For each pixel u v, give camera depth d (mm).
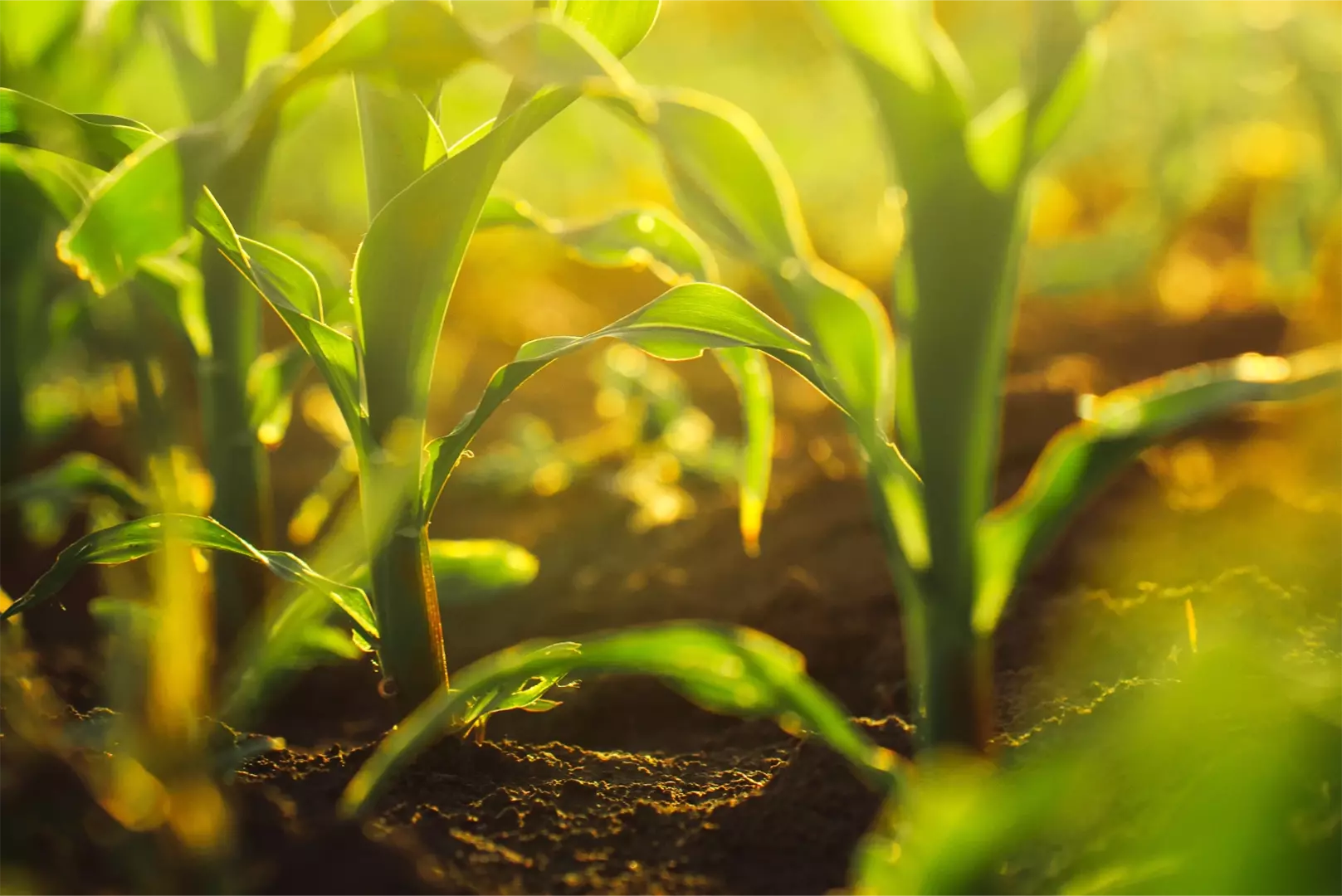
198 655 690
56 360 1475
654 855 742
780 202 744
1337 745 652
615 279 3041
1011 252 717
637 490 1447
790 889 731
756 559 1198
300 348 946
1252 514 1098
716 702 733
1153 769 684
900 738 838
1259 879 656
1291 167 2490
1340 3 2035
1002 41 3264
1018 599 1011
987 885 668
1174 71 2525
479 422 771
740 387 826
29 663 763
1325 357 742
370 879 694
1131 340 2109
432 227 746
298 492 1519
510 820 750
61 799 681
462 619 1177
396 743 704
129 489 942
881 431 729
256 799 721
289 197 2959
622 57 742
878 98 714
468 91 2801
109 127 736
